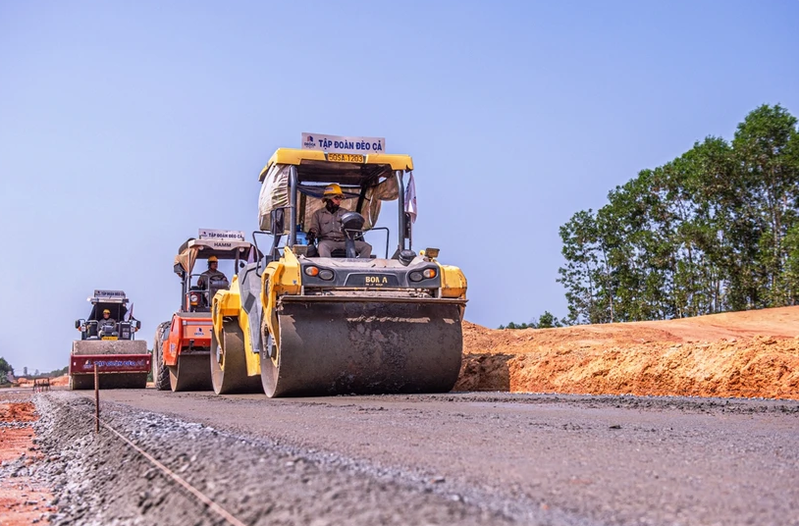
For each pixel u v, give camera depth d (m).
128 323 27.86
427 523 2.86
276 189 12.35
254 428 6.45
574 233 45.16
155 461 5.18
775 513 3.15
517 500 3.31
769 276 38.75
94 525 4.70
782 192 40.00
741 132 42.31
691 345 12.21
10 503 5.92
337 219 12.94
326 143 12.55
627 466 4.27
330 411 8.30
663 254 41.03
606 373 12.60
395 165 12.79
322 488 3.53
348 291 11.23
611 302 43.12
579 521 2.96
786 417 7.06
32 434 11.82
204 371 19.19
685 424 6.50
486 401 9.43
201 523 3.60
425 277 11.41
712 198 41.00
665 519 3.03
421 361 11.27
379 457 4.58
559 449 4.96
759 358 10.78
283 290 10.95
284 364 10.80
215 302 15.15
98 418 8.62
